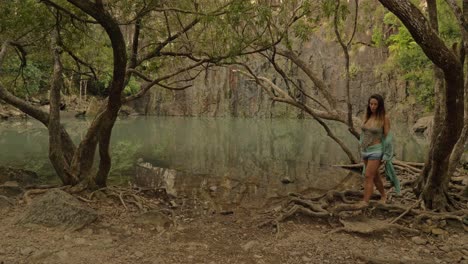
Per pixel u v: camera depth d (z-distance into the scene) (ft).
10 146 53.52
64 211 17.95
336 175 37.24
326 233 18.52
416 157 48.01
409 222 19.94
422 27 14.90
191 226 19.61
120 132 81.82
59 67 26.35
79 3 18.12
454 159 22.58
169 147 58.29
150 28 27.84
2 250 14.89
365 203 20.84
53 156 24.32
